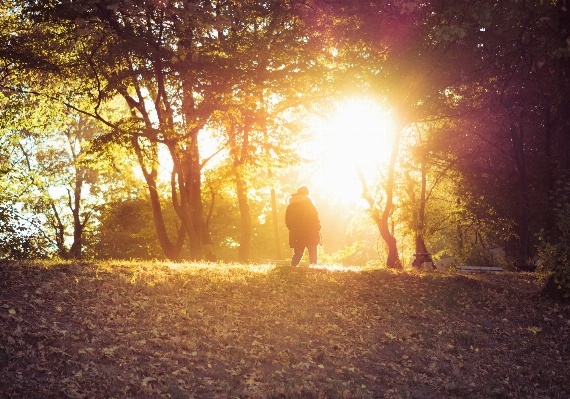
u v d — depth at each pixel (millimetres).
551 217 28484
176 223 44281
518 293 15211
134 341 8836
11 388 6801
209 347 9156
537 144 30766
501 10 14852
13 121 28484
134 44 18453
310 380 8703
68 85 26703
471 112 22672
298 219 16047
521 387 9992
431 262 26047
